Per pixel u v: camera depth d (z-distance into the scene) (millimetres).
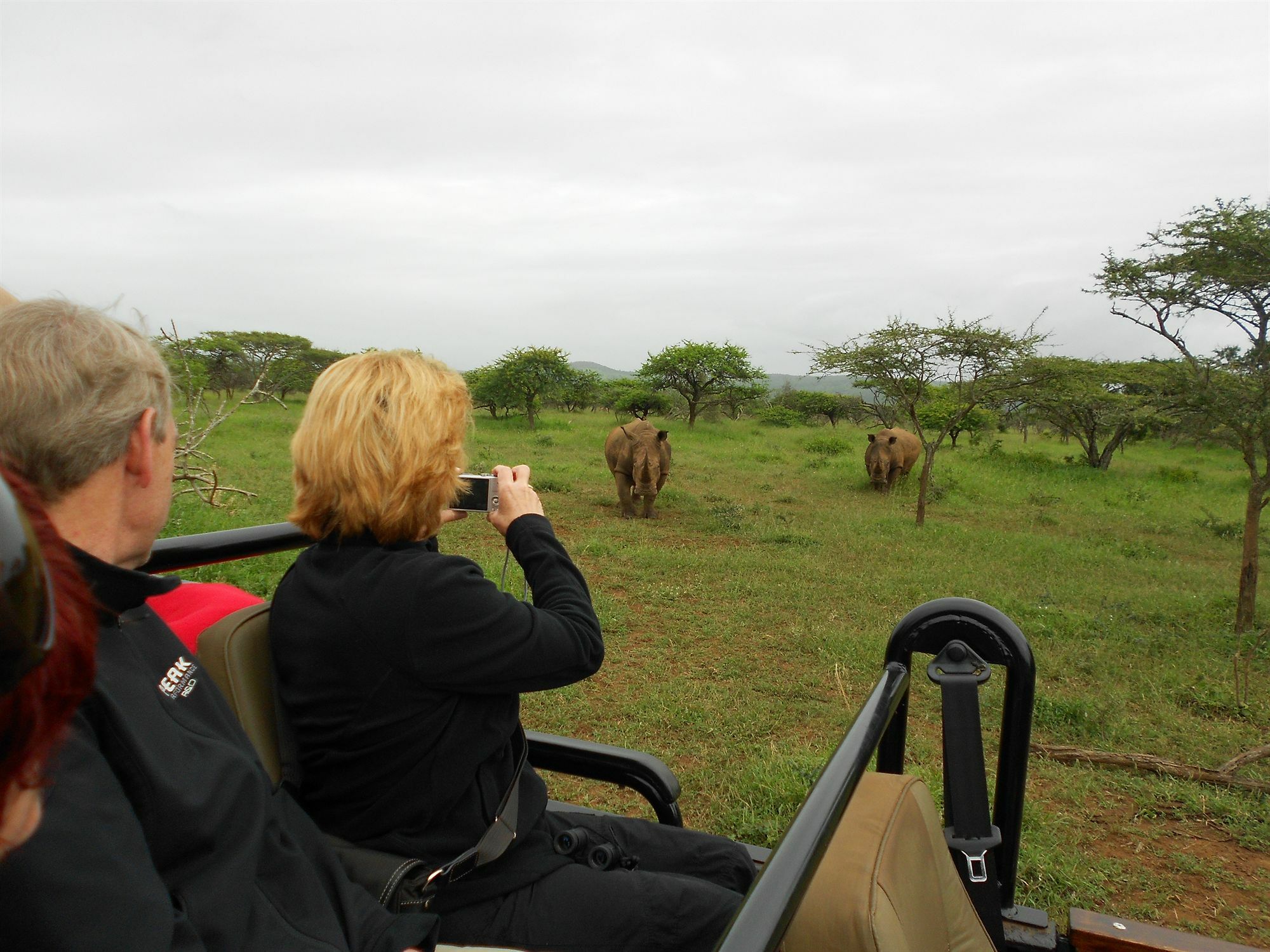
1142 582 9336
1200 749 4926
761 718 5035
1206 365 7859
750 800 4039
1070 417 22531
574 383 36812
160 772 998
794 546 10172
